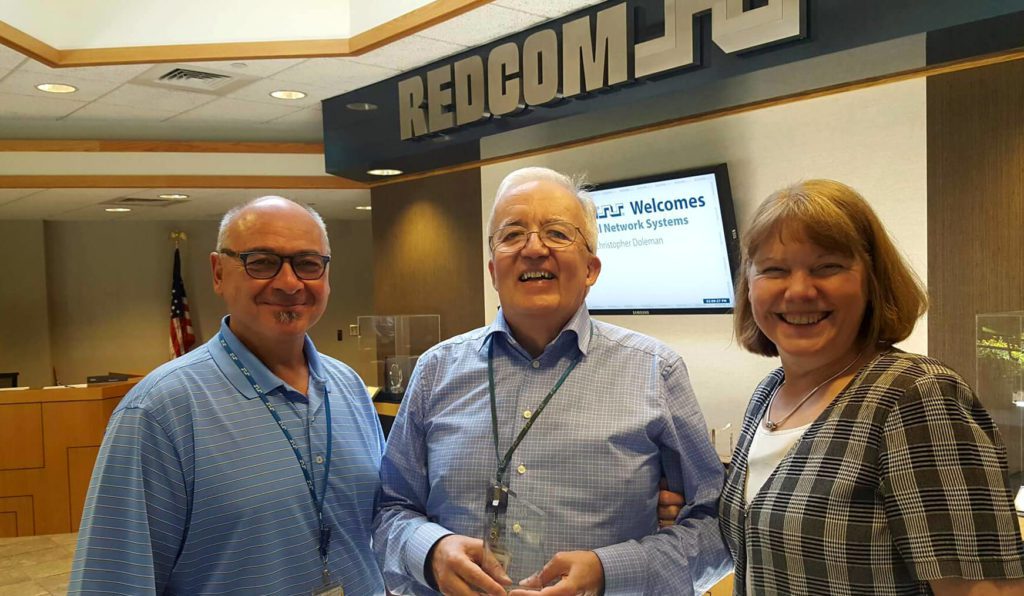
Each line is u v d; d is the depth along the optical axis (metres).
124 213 7.74
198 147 5.71
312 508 1.50
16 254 8.16
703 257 3.90
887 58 2.94
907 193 3.22
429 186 5.43
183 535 1.39
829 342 1.15
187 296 8.96
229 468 1.41
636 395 1.41
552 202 1.42
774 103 3.59
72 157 5.54
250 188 5.92
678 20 3.20
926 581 1.00
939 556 0.95
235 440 1.44
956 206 3.07
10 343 8.15
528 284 1.42
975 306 3.03
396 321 5.26
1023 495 2.25
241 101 4.99
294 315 1.52
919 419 1.01
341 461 1.56
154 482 1.35
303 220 1.55
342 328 9.45
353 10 4.02
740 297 1.35
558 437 1.39
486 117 4.07
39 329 8.27
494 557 1.24
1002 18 2.49
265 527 1.42
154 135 5.79
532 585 1.22
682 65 3.20
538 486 1.37
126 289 8.79
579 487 1.36
